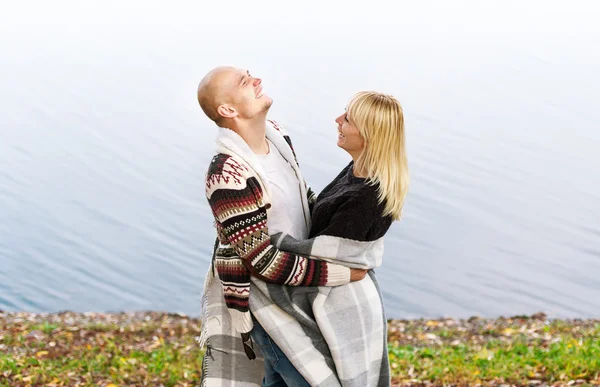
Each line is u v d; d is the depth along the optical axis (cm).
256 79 378
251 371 404
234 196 360
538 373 718
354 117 365
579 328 1084
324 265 368
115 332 1008
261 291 376
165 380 757
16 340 927
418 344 1020
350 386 375
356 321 378
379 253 384
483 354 812
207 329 404
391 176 365
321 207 374
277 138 389
